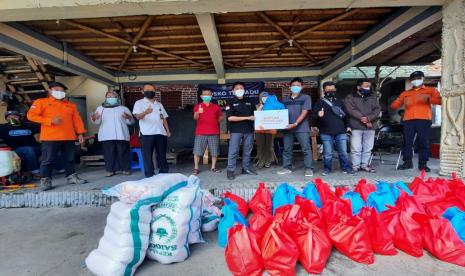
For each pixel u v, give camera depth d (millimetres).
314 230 2166
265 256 2029
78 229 2990
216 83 8055
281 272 1978
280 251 1985
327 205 2602
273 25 4867
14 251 2510
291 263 1979
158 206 2330
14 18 3623
